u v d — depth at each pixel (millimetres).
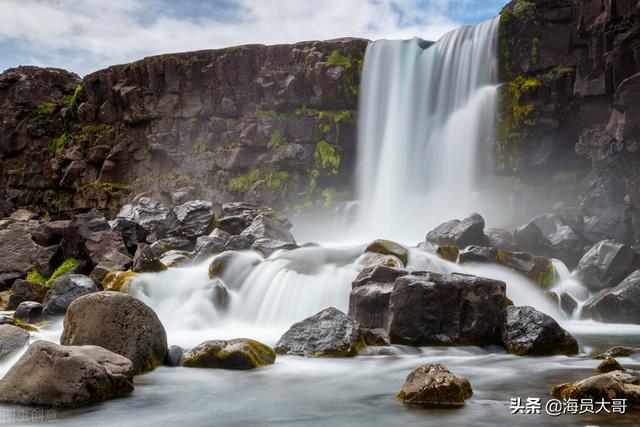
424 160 31016
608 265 19125
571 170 27375
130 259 21844
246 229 22859
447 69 30859
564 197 26672
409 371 11055
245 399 9195
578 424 7422
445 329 13109
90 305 11148
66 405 8688
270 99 34781
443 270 18500
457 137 29812
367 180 32844
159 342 11492
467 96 29859
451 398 8570
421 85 31641
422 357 12242
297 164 33406
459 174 29656
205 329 16359
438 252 19469
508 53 28641
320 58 33938
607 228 22406
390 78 32688
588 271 19406
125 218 25172
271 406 8773
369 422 7859
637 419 7570
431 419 7863
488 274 18609
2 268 24312
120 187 36938
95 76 39188
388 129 32406
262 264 18688
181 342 14352
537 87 27531
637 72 23891
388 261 17766
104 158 37906
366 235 30734
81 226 24125
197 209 25234
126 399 9195
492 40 28969
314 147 33688
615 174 23922
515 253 19391
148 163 37031
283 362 11781
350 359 12062
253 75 35656
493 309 13219
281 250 20203
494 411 8148
